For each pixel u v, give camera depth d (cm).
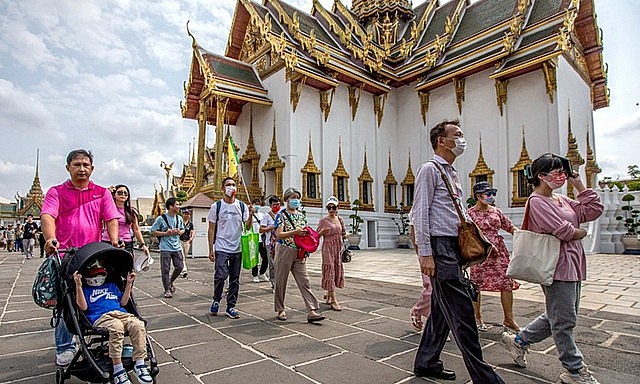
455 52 2519
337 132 2427
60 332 371
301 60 2236
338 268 643
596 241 1812
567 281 314
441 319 338
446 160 337
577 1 1995
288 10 2708
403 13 3111
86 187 367
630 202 1850
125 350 320
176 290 834
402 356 400
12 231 2778
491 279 491
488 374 286
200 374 353
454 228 315
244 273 1135
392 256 1819
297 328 512
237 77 2362
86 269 320
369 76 2562
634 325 517
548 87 1983
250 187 2372
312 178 2297
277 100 2333
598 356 396
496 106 2203
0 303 699
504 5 2516
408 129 2664
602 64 2431
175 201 777
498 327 516
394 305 662
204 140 2417
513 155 2123
